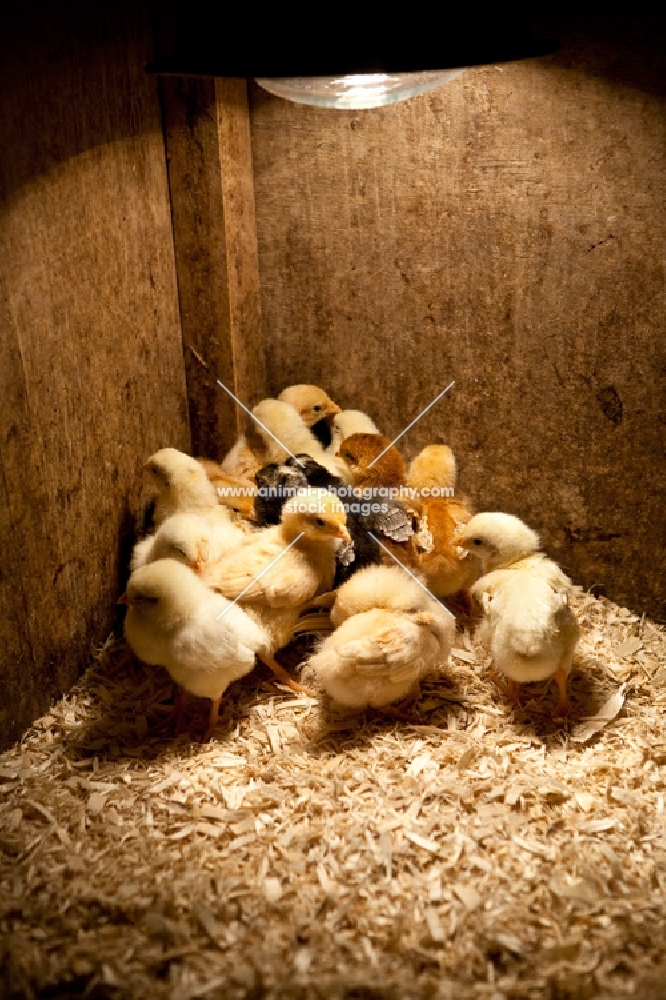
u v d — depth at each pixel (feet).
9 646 2.28
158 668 2.61
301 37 1.63
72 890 2.01
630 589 2.95
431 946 1.91
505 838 2.12
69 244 2.32
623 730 2.41
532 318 2.76
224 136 2.65
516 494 2.96
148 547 2.60
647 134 2.51
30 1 2.11
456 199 2.70
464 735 2.39
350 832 2.13
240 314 2.86
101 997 1.84
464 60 1.64
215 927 1.93
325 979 1.85
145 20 2.55
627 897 2.00
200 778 2.27
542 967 1.88
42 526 2.34
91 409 2.48
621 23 2.43
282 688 2.53
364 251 2.83
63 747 2.35
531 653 2.29
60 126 2.25
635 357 2.71
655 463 2.80
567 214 2.63
